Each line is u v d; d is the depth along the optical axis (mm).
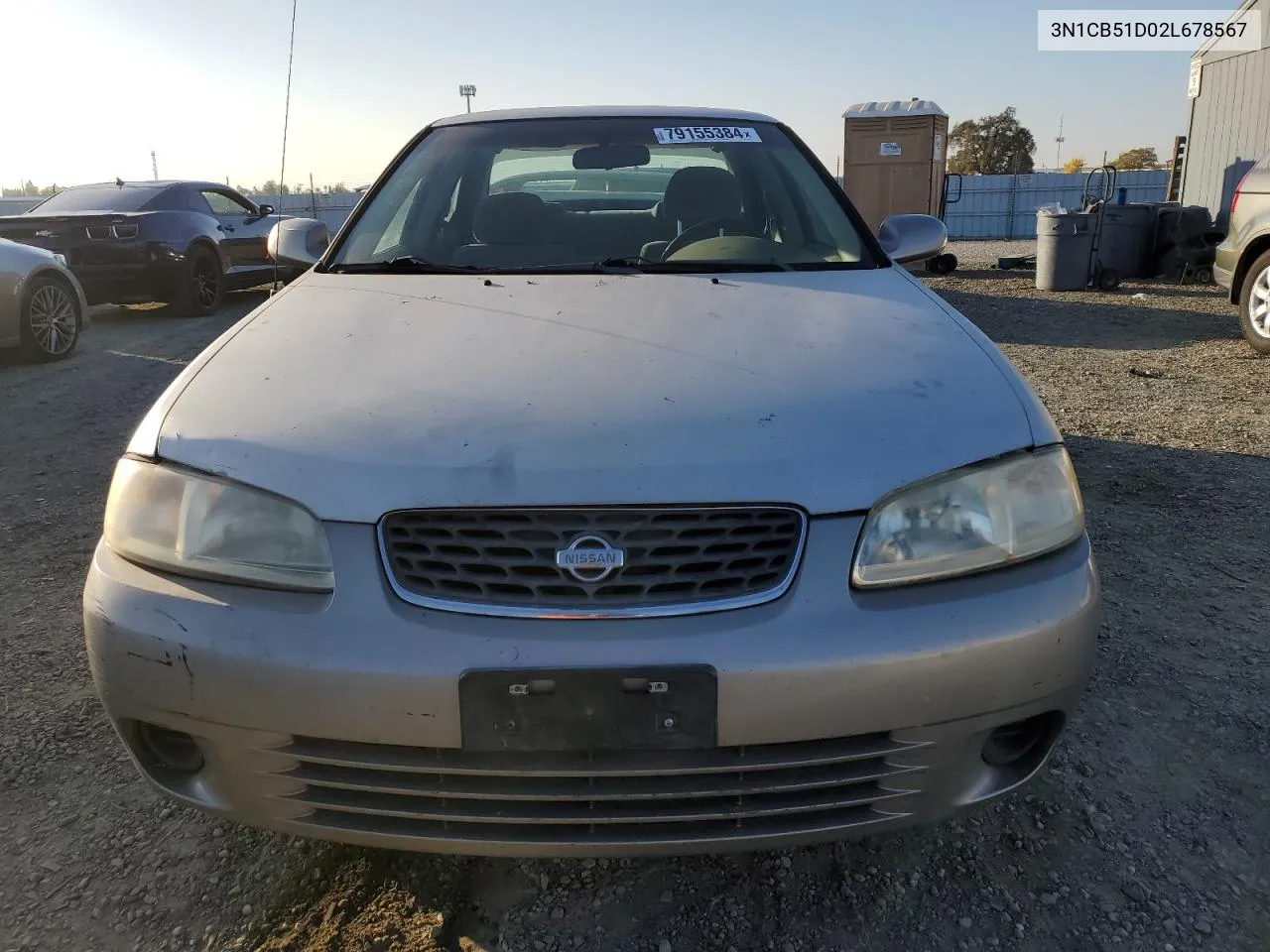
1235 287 6867
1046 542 1592
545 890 1811
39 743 2238
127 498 1618
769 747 1463
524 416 1574
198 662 1472
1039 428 1664
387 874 1841
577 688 1410
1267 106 11023
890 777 1513
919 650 1446
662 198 2789
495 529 1454
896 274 2398
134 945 1673
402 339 1892
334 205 23938
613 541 1449
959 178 14922
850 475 1499
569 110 3078
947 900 1778
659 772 1444
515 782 1464
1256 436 4633
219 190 10055
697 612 1439
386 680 1415
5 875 1830
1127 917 1732
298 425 1590
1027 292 10391
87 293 8555
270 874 1836
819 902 1778
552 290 2205
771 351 1804
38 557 3365
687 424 1549
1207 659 2586
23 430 5113
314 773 1508
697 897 1793
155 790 1660
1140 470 4145
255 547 1502
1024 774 1630
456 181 2803
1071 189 25500
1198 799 2039
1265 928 1707
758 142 2957
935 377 1728
